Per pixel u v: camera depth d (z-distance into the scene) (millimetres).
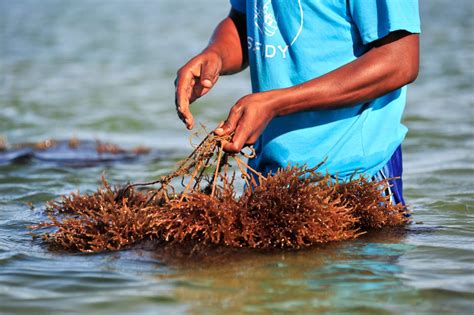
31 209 8992
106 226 6840
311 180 6805
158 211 6758
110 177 11586
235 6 7535
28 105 20391
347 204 6938
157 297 5605
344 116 6984
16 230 7781
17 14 61312
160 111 19234
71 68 28484
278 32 6934
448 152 13102
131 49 34594
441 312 5316
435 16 47281
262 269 6105
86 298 5629
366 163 7086
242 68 7586
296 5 6797
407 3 6426
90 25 49469
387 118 7113
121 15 59469
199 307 5398
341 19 6758
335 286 5781
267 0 6922
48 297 5676
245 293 5645
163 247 6562
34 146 14906
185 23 49719
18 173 11992
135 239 6789
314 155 7016
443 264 6305
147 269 6199
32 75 26641
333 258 6355
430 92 20594
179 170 6832
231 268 6137
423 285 5809
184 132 16688
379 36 6469
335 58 6832
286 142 7012
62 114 19062
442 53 29078
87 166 12766
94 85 24000
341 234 6773
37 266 6410
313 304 5441
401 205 7223
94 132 16875
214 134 6457
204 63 7039
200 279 5938
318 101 6402
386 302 5484
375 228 7121
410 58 6492
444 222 7832
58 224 7059
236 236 6543
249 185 6668
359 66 6410
